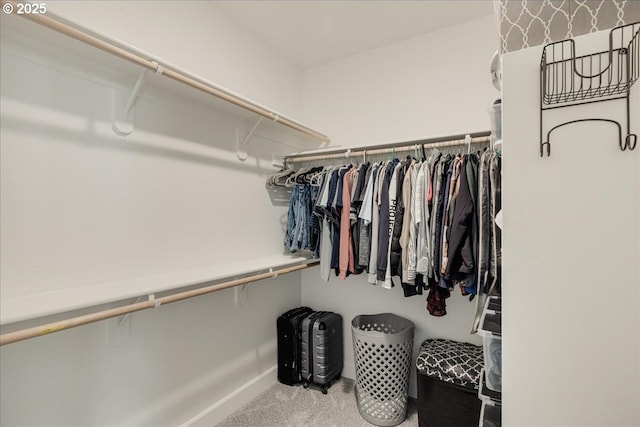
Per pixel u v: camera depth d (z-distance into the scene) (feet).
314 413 6.47
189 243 5.65
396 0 6.15
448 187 5.12
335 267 6.52
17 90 3.67
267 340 7.57
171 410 5.40
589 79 2.74
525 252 2.97
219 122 6.25
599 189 2.71
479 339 6.47
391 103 7.62
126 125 4.69
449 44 6.95
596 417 2.72
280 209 7.89
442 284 5.03
